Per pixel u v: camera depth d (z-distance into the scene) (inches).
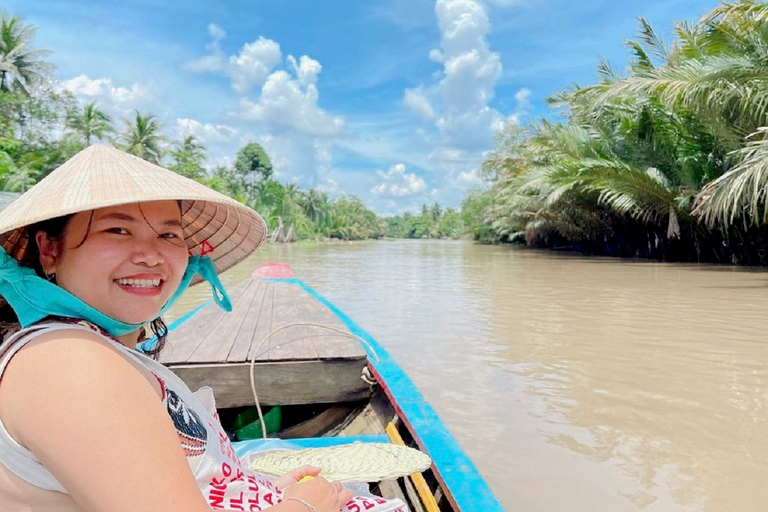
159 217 39.9
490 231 1688.0
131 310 38.6
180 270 42.3
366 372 121.9
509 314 314.2
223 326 162.1
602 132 674.8
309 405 129.8
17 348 32.8
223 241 58.8
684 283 438.9
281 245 2006.6
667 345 230.2
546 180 682.8
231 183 2255.2
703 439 135.7
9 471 32.3
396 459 66.6
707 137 557.0
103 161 40.3
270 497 49.0
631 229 821.9
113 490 29.6
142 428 31.2
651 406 158.4
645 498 110.1
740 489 112.7
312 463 66.3
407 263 831.1
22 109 1017.5
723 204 448.5
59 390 30.6
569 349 226.8
